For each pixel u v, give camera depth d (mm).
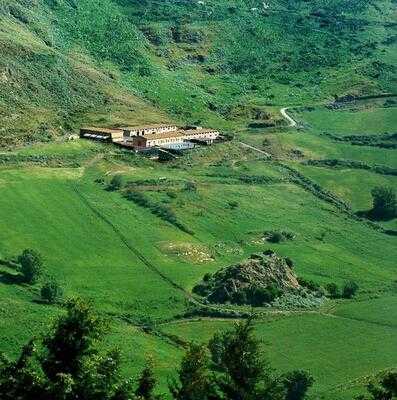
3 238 130500
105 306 113938
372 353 106562
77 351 40938
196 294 124062
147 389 45188
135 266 131125
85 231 140750
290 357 103375
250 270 128250
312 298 128000
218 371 71438
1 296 106688
